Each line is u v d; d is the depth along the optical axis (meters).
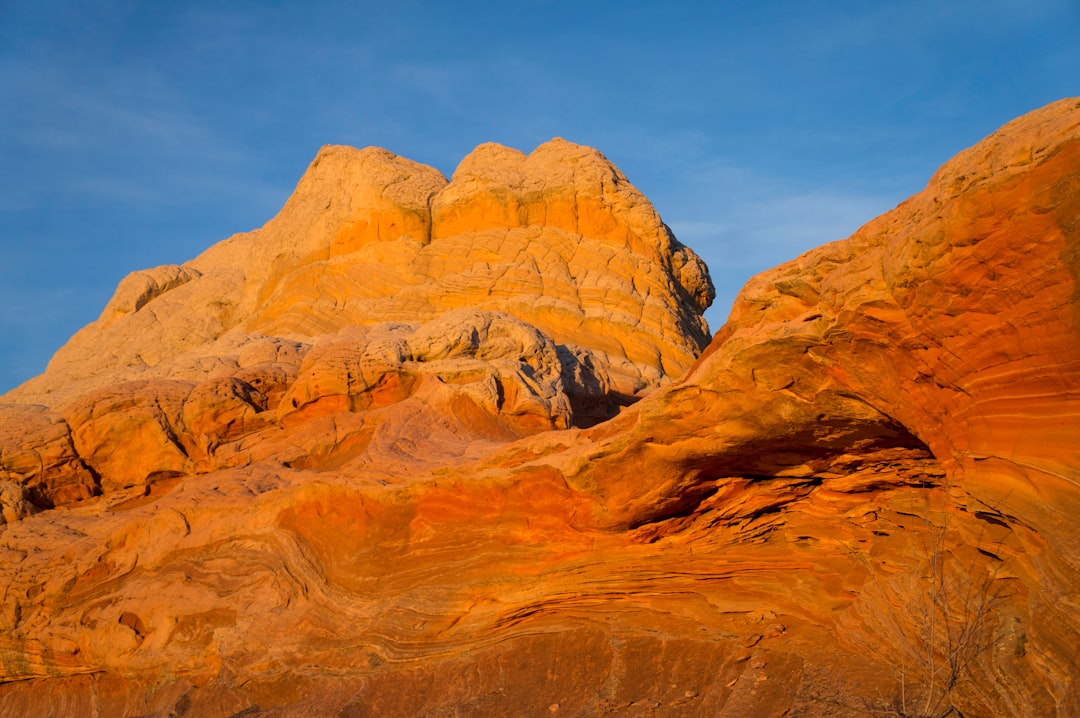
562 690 15.59
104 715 19.56
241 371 24.47
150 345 36.06
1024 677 10.52
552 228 32.09
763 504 15.84
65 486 23.56
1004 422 10.99
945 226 10.58
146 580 20.22
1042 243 9.67
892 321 11.88
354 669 17.62
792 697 13.26
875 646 13.29
